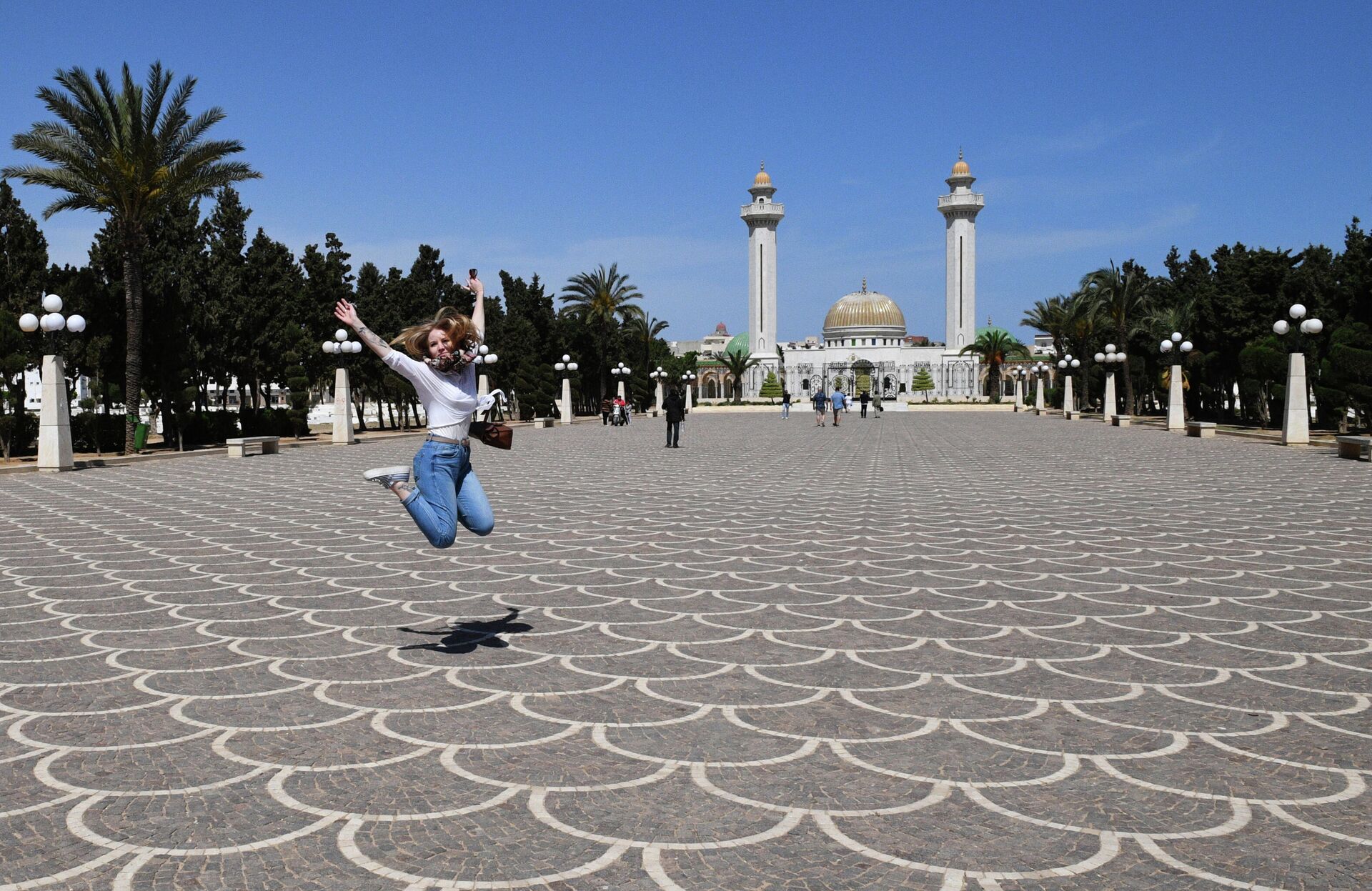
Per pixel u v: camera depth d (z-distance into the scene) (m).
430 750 4.58
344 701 5.32
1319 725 4.90
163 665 6.04
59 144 26.86
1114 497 15.65
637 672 5.87
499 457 27.02
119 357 31.50
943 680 5.69
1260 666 5.96
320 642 6.61
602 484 18.47
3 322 26.98
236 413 38.28
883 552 10.34
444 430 5.83
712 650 6.36
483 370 48.59
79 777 4.28
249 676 5.80
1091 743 4.66
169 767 4.39
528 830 3.76
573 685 5.59
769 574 9.05
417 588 8.45
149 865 3.50
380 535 11.69
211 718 5.05
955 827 3.78
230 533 11.90
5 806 3.99
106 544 11.04
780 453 28.64
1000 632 6.84
